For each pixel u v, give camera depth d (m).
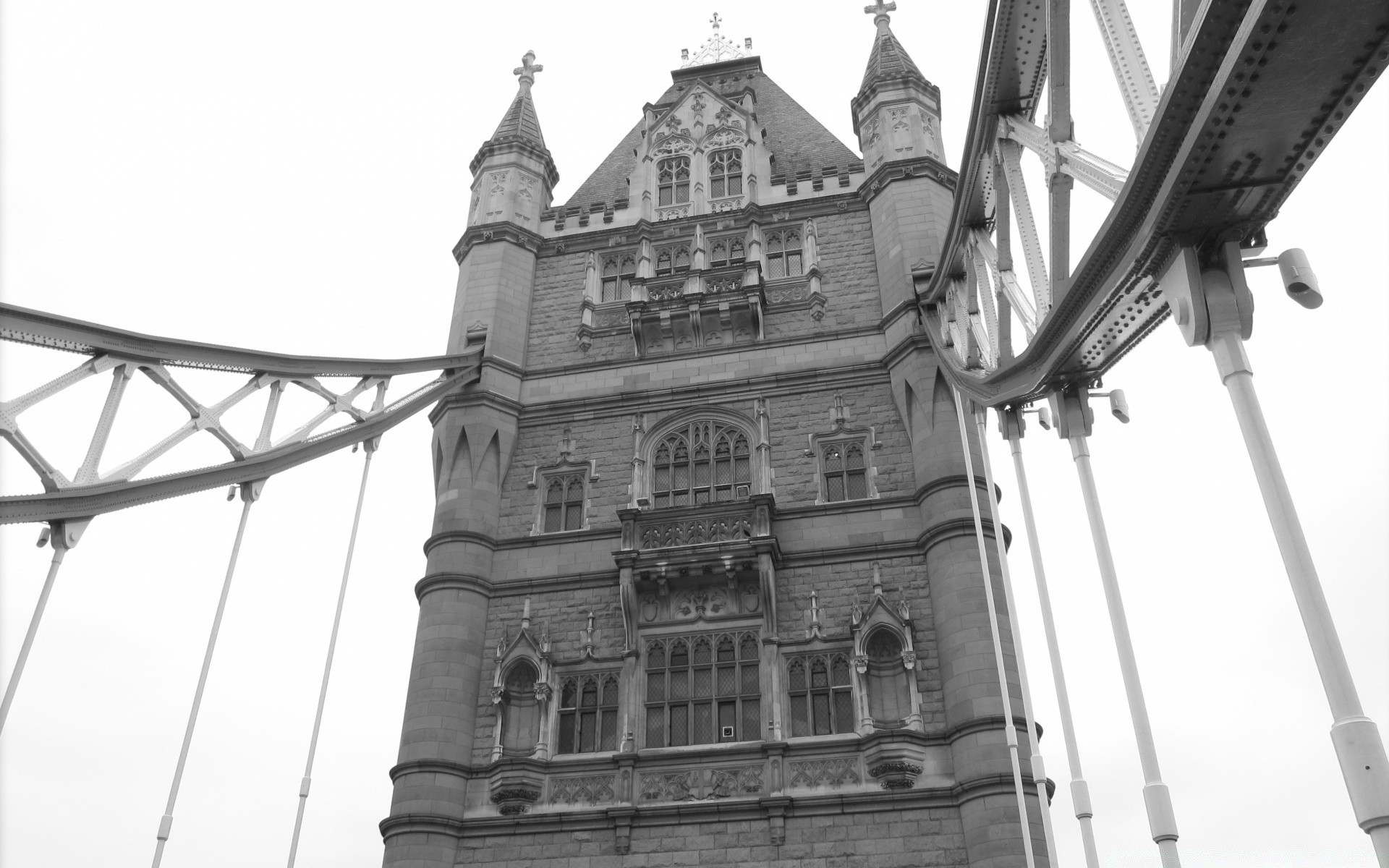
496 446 30.97
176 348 20.86
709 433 30.58
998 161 18.92
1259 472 10.45
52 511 17.89
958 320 25.92
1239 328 11.29
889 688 25.86
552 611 28.22
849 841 23.75
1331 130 10.42
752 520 27.73
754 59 44.84
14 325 17.44
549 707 26.80
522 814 25.31
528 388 32.50
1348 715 9.07
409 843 24.86
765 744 24.94
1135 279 13.30
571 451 30.94
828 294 32.44
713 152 37.19
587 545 29.03
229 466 22.16
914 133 34.19
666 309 32.44
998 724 23.73
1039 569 18.00
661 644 27.25
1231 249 11.56
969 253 23.61
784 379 30.72
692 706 26.38
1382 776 8.77
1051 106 14.74
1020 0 16.66
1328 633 9.40
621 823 24.67
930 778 24.17
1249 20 9.32
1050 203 15.09
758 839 24.11
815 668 26.30
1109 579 14.82
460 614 27.97
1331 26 9.23
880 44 37.44
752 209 34.34
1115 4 12.45
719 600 27.50
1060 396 16.70
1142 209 12.06
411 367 29.11
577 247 35.47
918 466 28.00
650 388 31.61
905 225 31.98
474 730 26.83
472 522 29.39
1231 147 10.60
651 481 30.17
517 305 33.97
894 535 27.48
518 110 39.16
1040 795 18.31
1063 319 15.36
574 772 25.73
